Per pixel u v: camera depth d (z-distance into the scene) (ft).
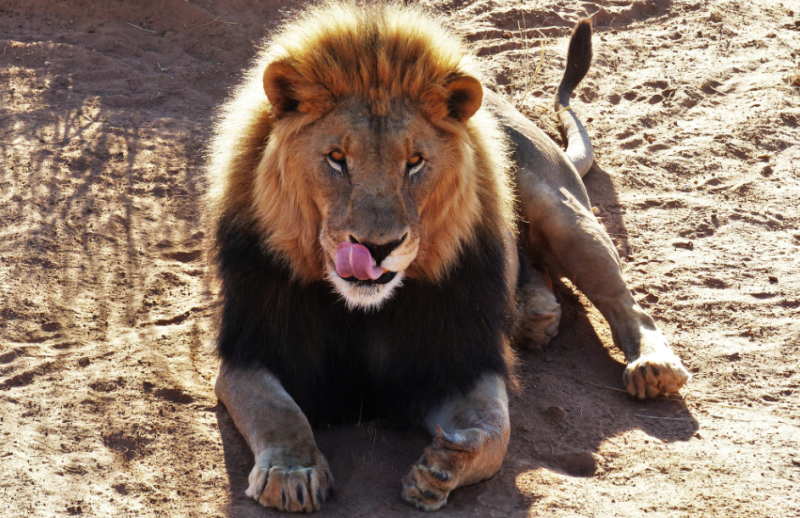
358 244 20.57
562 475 23.54
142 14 57.88
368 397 25.99
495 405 23.35
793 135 49.57
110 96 48.70
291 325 24.11
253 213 23.17
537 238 32.71
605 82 56.24
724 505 22.47
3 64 50.78
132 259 34.37
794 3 72.02
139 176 40.96
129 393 25.93
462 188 22.61
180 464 22.98
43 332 28.96
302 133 21.57
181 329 30.04
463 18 64.59
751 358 30.68
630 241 39.01
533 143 33.42
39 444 22.97
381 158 20.93
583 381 29.37
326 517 20.80
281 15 59.93
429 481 21.13
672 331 32.42
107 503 21.06
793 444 25.68
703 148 47.73
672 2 70.59
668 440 25.90
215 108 49.37
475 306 24.35
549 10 66.28
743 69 58.59
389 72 21.18
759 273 36.42
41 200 37.60
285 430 22.21
